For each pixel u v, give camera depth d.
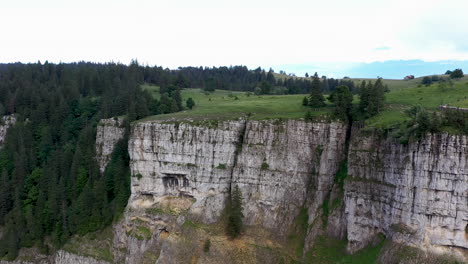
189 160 98.75
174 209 98.25
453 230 67.75
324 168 91.06
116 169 110.88
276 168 95.88
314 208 90.12
